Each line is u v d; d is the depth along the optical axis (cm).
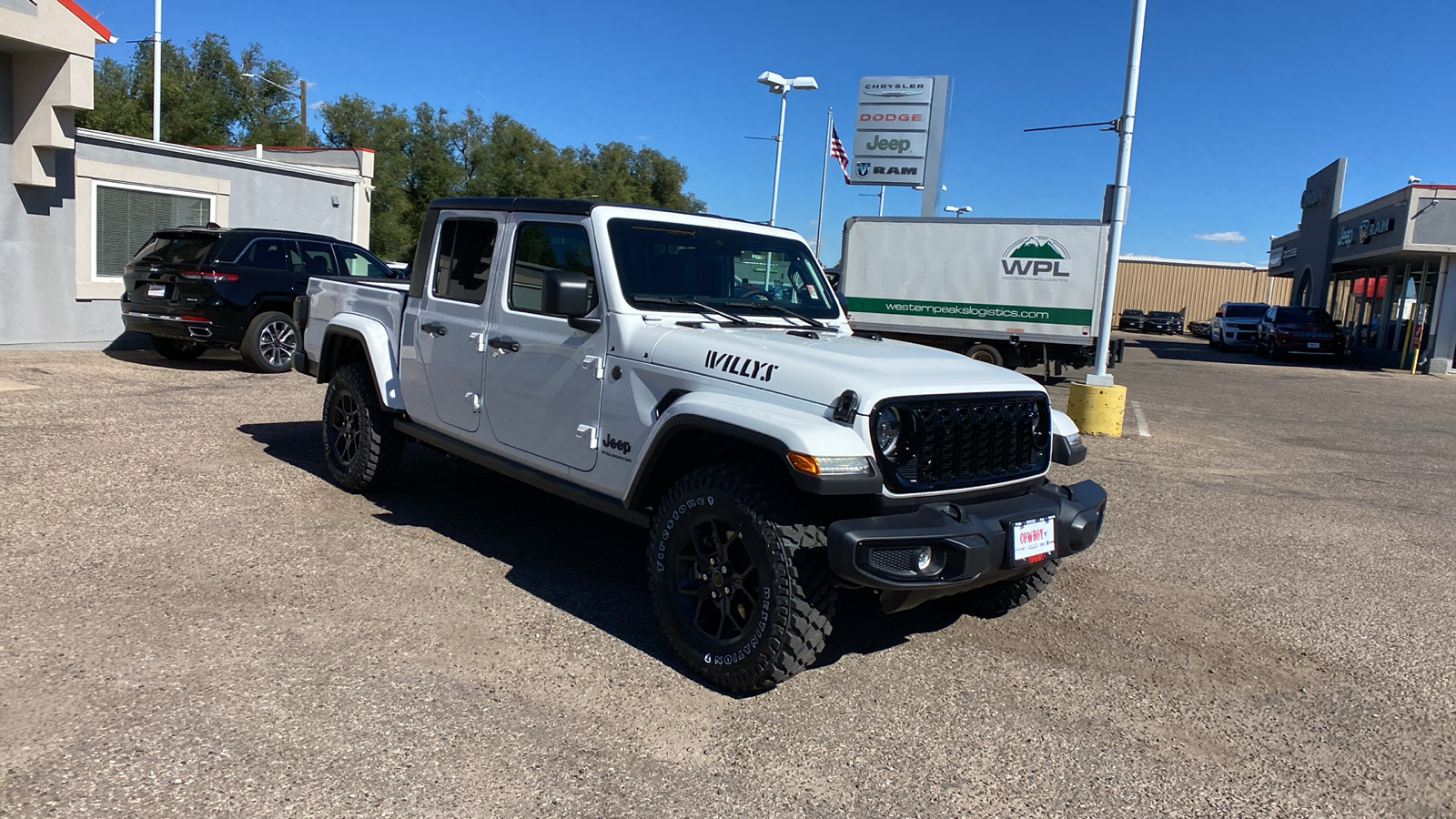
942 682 397
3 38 1073
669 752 325
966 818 297
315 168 1630
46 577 445
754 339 417
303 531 541
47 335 1248
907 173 2730
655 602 400
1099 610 497
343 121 4572
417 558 507
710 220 493
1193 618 491
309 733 321
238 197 1499
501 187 4712
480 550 529
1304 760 346
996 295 1709
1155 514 716
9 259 1194
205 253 1107
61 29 1122
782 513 355
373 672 369
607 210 453
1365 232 2739
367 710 339
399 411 581
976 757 336
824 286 535
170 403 913
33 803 271
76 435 743
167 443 736
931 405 371
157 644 381
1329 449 1112
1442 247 2370
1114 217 1122
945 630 460
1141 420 1298
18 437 723
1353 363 2869
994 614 481
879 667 411
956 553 354
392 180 4112
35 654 365
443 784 296
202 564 475
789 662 355
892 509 364
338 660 378
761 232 517
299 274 1181
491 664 384
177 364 1206
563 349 453
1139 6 1093
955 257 1731
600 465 436
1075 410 1129
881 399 354
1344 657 447
